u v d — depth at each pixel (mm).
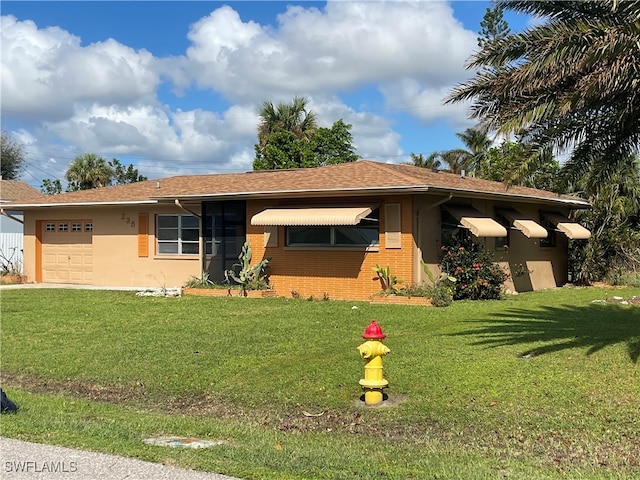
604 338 11422
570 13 10062
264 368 10070
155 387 9453
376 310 15898
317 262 19031
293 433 7195
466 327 13125
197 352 11266
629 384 8344
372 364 8133
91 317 15336
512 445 6465
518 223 20234
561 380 8609
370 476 5309
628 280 24219
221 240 20984
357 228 18453
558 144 10602
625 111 9805
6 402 7574
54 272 25344
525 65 9555
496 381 8688
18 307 17141
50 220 25250
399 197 17656
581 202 24031
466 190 18109
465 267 18266
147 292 20422
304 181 19828
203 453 5883
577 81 9273
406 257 17547
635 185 24109
